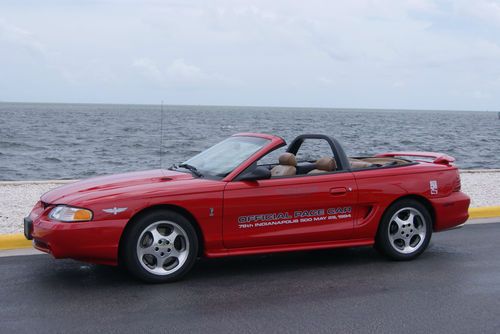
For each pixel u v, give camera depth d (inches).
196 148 1547.7
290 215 256.1
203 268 265.9
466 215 294.7
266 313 205.0
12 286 235.1
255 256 289.4
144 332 186.4
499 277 253.8
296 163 283.0
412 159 318.3
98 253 227.9
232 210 245.3
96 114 6067.9
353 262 279.3
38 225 231.3
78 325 192.1
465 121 5684.1
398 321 198.2
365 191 269.0
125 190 235.9
